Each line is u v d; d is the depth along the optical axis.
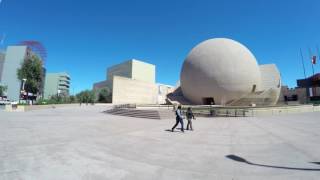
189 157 6.56
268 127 14.07
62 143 8.43
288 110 29.67
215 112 23.98
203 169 5.40
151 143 8.66
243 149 7.64
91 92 64.62
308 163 5.86
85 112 29.20
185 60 44.03
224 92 38.56
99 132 11.42
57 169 5.30
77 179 4.66
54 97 64.00
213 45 41.31
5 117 20.20
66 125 14.30
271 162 5.99
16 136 9.90
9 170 5.19
